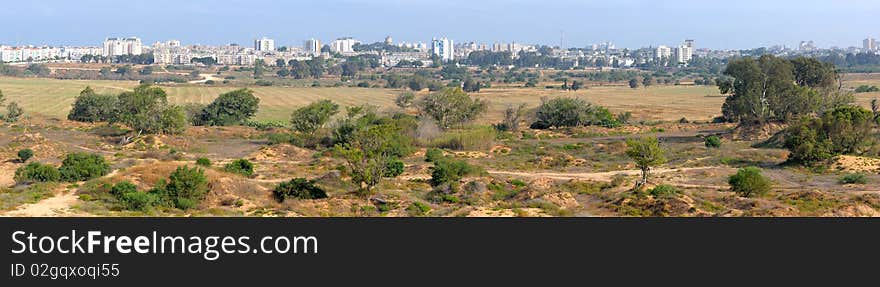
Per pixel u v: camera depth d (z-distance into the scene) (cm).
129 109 9256
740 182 4747
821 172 6250
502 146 8212
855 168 6219
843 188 5328
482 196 4841
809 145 6462
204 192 4350
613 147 8012
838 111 7012
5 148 7144
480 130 8419
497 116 13125
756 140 9025
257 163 6844
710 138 8406
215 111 11281
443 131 8906
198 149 7981
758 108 9688
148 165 5869
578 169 6594
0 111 13062
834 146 6775
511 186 5338
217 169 5841
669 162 6969
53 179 4981
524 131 10225
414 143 8175
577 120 10706
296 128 8644
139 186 4800
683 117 13175
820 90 10962
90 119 10962
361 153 4653
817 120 6938
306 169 6341
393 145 7281
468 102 9875
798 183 5697
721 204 4428
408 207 4172
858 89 18338
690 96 18938
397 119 8988
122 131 9006
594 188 5303
